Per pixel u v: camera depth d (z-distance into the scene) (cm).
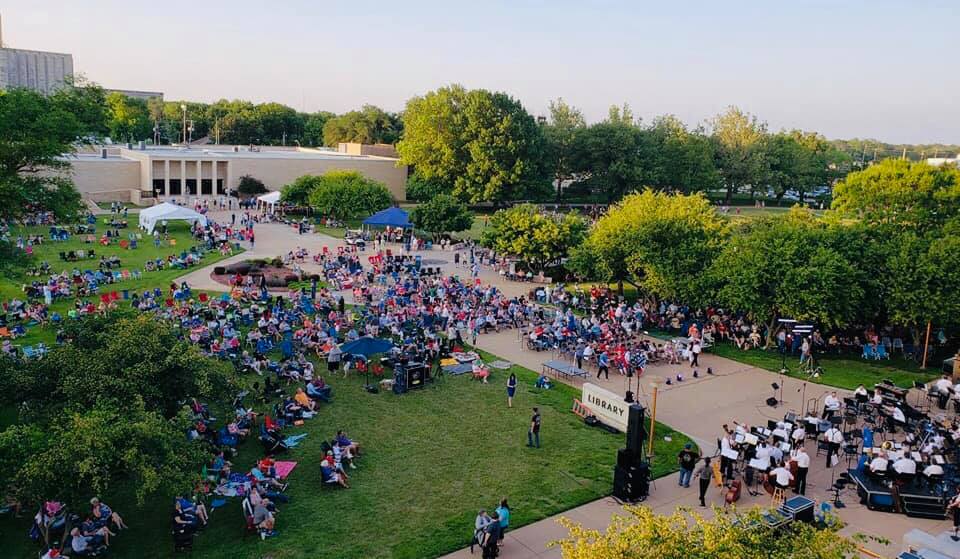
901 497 2014
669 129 11962
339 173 8256
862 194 4731
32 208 3469
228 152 10831
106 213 7775
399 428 2512
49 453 1485
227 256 5641
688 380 3178
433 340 3369
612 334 3600
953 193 4384
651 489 2119
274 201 8138
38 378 1839
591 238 4662
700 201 4944
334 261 5388
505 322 4003
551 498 2027
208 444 2048
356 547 1738
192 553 1688
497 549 1677
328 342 3231
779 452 2153
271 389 2728
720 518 1238
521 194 9669
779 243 3591
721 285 3794
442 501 1992
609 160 11069
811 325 3416
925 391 3119
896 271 3466
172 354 1900
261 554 1691
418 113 10469
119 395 1770
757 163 12000
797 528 1238
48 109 3584
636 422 2027
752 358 3538
